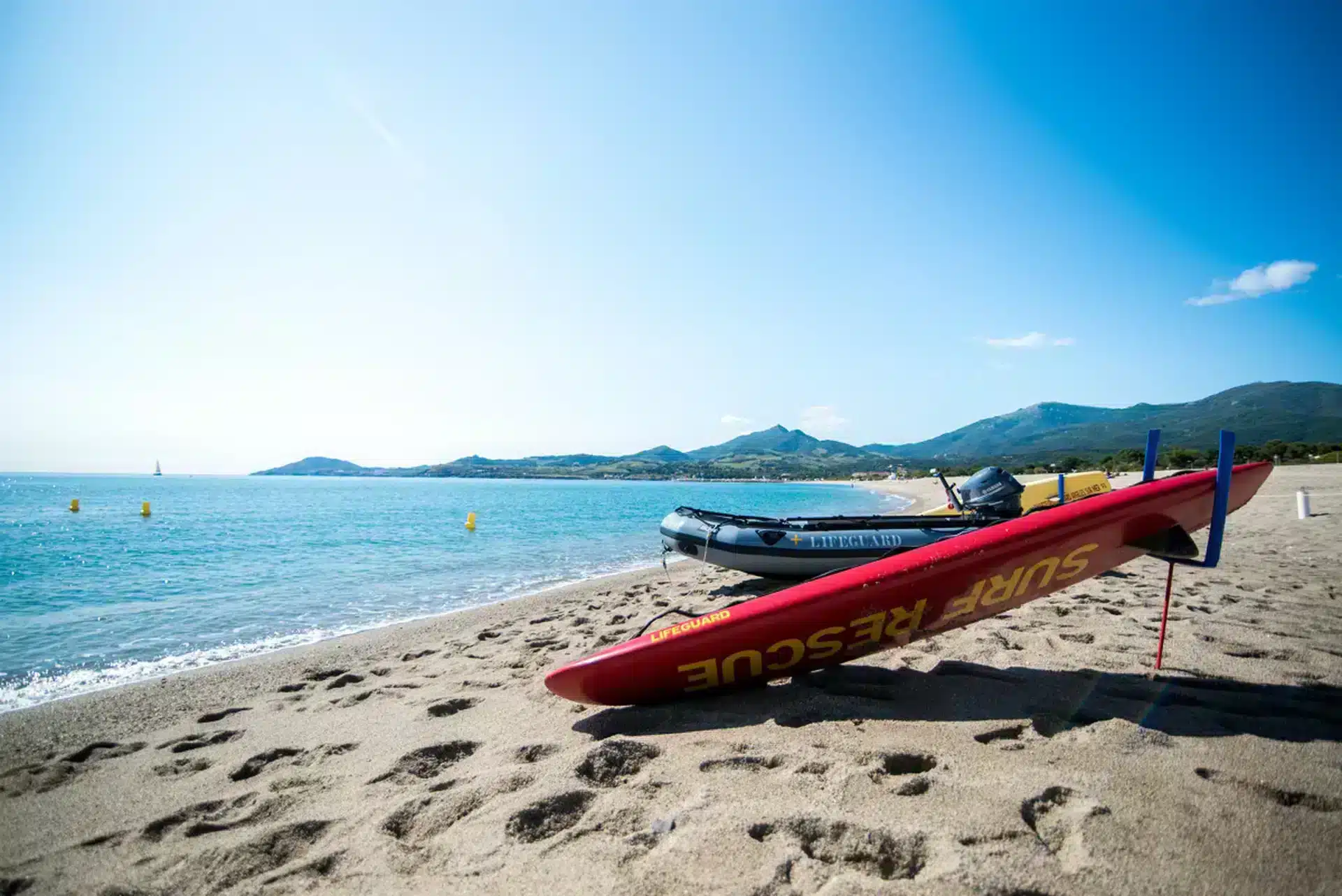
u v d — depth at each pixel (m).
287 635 6.80
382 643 6.07
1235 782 2.12
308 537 18.75
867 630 3.28
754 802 2.14
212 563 12.83
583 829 2.08
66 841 2.42
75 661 5.86
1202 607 4.87
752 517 7.27
